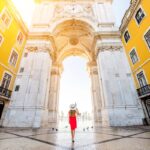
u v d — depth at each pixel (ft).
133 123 31.71
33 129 25.67
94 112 55.83
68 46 68.74
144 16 32.27
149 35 30.76
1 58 30.99
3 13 31.53
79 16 51.60
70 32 59.36
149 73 30.48
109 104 34.42
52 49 48.08
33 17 50.85
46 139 13.53
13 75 36.32
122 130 21.85
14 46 36.76
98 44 44.75
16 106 33.24
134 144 10.32
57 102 60.03
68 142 11.97
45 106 37.04
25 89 35.68
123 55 42.09
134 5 35.73
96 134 17.71
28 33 44.78
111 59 41.34
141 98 34.53
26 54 41.81
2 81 31.45
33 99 34.30
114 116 32.63
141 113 33.17
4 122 30.96
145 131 19.21
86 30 55.06
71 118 13.19
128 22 39.86
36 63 39.60
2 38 31.42
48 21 49.34
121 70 39.47
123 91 36.22
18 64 39.09
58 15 51.90
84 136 15.94
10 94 34.32
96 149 9.09
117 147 9.50
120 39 45.29
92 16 52.31
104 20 50.24
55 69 64.95
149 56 30.55
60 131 22.20
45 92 37.68
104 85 37.76
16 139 13.19
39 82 36.73
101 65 41.01
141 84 34.37
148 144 10.14
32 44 43.06
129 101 34.71
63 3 56.49
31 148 9.34
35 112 32.42
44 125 33.88
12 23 35.55
